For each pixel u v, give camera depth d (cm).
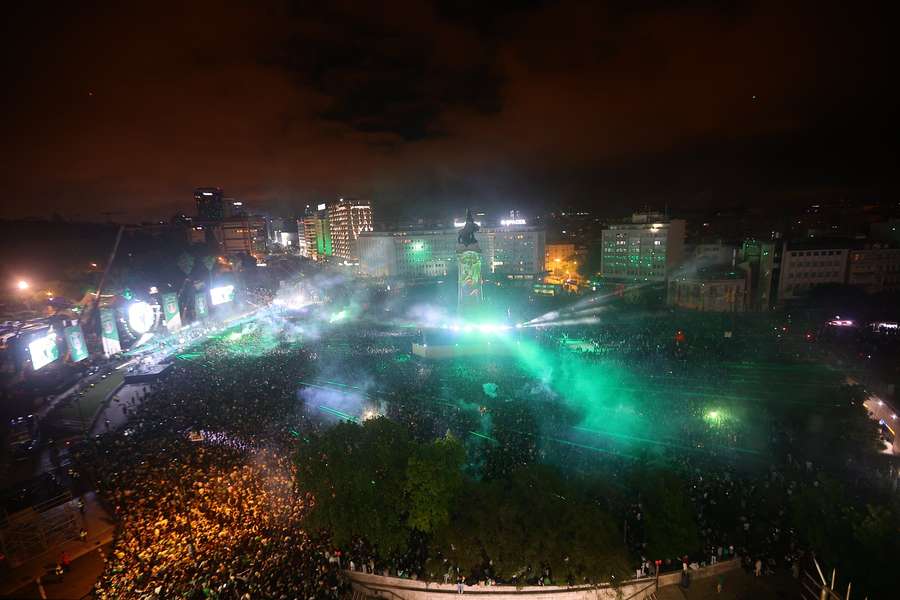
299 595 3048
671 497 3588
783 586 3497
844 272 12731
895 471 4628
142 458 4500
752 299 13075
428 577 3447
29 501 3812
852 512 3609
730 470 4591
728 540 3819
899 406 5828
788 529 3872
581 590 3444
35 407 6119
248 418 5491
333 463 3647
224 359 8088
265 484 4162
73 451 4791
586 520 3356
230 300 12812
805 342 8375
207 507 3769
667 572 3588
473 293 9869
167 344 9362
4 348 6400
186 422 5391
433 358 8506
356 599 3312
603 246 17162
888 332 8925
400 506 3641
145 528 3491
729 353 7838
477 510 3478
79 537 3403
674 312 12544
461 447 3769
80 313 8206
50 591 2936
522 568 3391
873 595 3259
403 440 4009
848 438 5241
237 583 3072
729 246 15200
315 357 8212
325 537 3722
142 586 2992
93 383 7044
